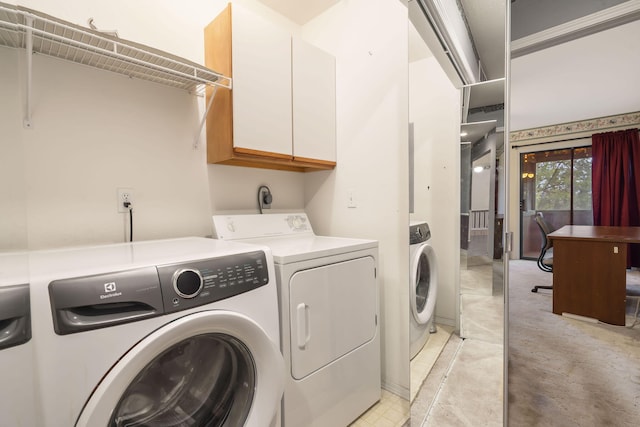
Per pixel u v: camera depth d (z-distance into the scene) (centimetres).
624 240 243
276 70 157
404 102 162
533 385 171
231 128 141
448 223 161
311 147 177
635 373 182
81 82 125
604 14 165
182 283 82
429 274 170
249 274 99
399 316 167
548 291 335
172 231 153
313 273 124
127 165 138
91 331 66
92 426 64
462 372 154
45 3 115
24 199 113
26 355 59
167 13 147
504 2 132
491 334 147
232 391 102
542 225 352
